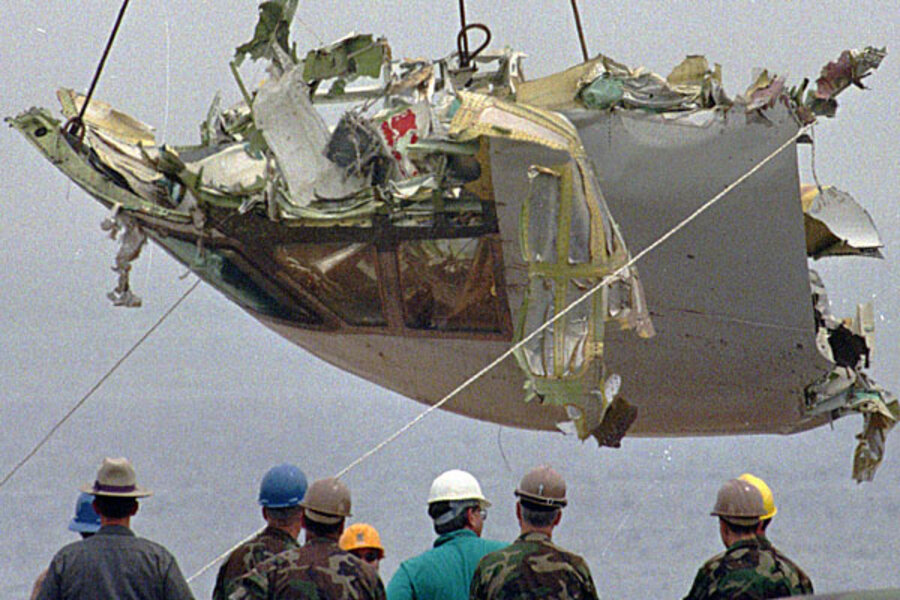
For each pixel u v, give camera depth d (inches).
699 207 1679.4
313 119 1620.3
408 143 1628.9
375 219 1641.2
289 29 1604.3
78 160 1631.4
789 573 1054.4
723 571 1056.8
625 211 1665.8
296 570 991.6
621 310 1530.5
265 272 1713.8
